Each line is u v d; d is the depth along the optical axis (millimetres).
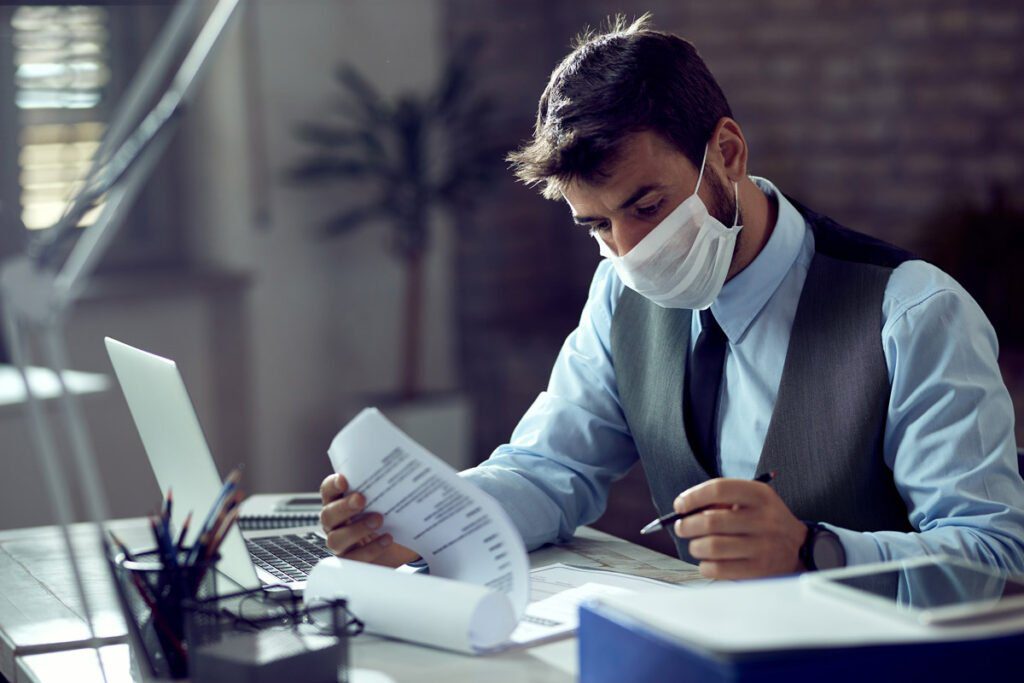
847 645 819
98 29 3594
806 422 1452
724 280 1502
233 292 4043
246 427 4113
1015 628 856
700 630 846
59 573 1537
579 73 1385
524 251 4711
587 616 926
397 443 1158
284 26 4094
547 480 1574
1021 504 1312
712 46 4289
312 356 4262
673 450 1583
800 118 4156
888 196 4016
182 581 1070
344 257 4316
